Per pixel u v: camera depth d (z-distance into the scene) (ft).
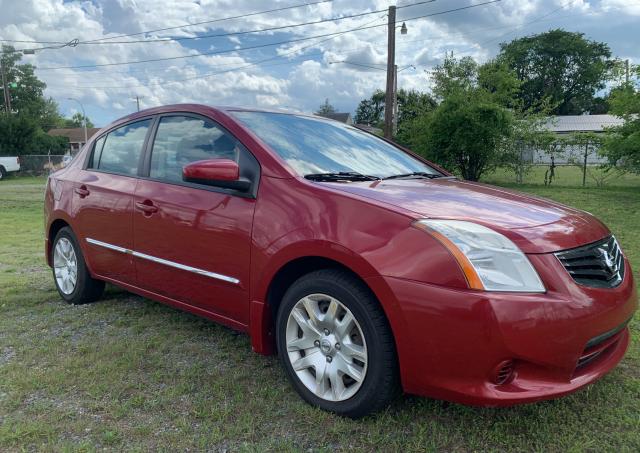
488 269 7.27
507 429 8.15
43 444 7.70
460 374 7.26
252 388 9.51
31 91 230.27
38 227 32.94
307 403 8.91
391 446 7.72
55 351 11.23
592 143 60.49
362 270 7.84
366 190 8.98
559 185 59.77
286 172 9.48
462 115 57.72
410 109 70.64
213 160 9.66
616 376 9.93
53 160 112.16
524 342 7.05
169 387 9.52
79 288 14.33
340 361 8.42
